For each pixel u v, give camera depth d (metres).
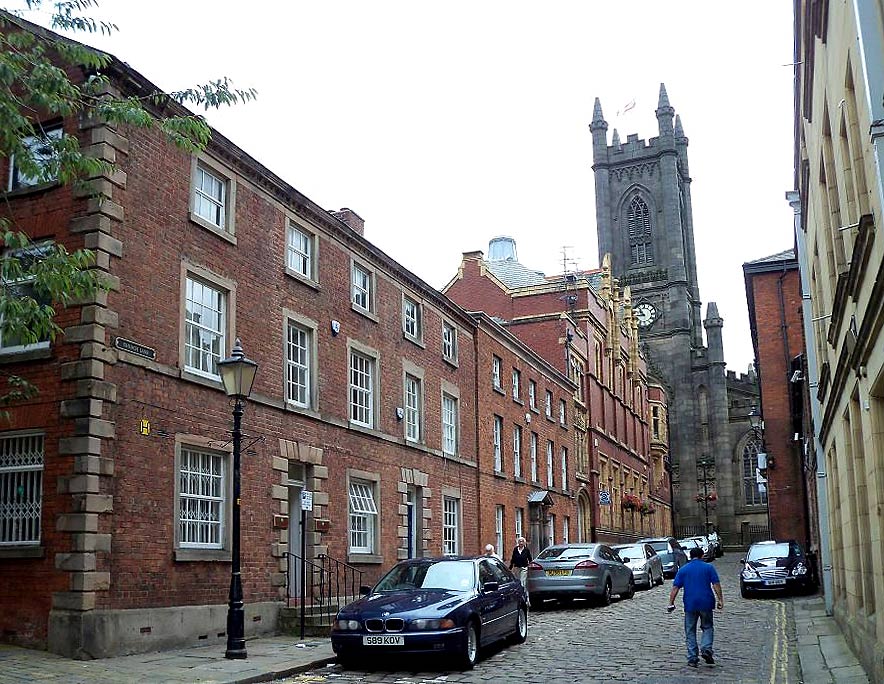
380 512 22.98
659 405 70.62
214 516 16.67
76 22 11.43
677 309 85.00
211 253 17.20
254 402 18.06
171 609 14.88
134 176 15.30
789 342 37.34
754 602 24.45
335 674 12.93
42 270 10.97
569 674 12.56
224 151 17.80
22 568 13.79
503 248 57.31
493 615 14.61
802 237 21.41
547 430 38.94
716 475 79.69
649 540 36.84
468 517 29.25
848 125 10.04
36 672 11.86
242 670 12.58
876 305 8.79
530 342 43.66
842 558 16.52
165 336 15.67
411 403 26.17
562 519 40.00
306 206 20.59
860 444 12.79
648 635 17.11
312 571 18.14
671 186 89.12
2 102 10.48
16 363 14.43
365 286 23.77
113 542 13.96
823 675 11.84
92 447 13.70
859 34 7.90
